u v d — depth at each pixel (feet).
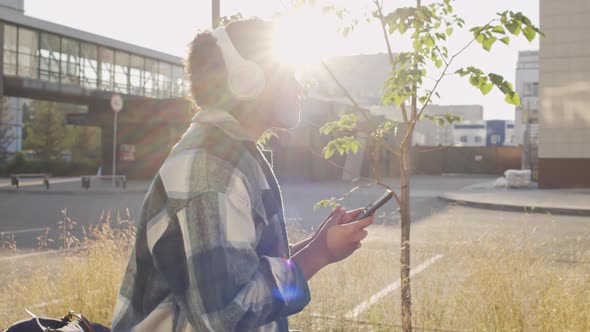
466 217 53.16
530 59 251.39
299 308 4.83
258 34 5.14
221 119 4.99
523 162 134.82
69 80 116.37
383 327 14.70
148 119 117.39
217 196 4.54
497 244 15.44
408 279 13.37
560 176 93.81
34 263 27.14
